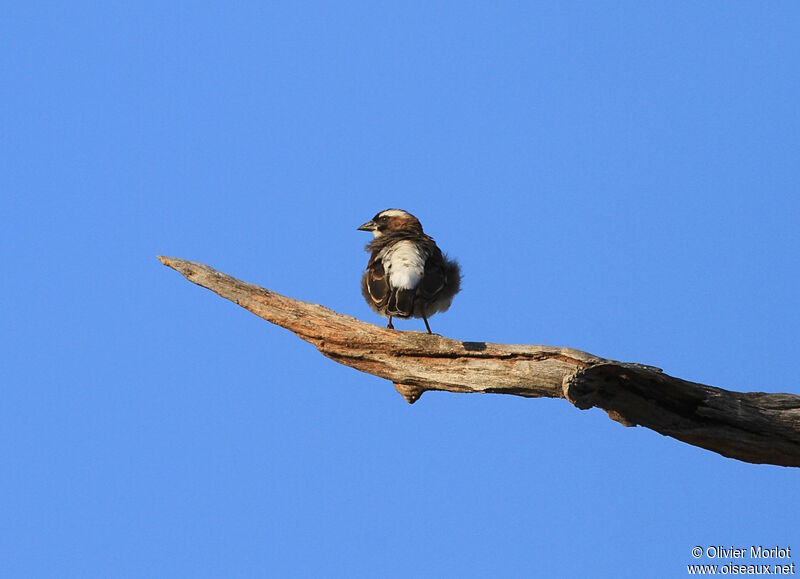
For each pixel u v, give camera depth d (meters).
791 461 13.00
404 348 13.91
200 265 15.05
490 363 13.32
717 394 12.59
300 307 14.69
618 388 12.45
